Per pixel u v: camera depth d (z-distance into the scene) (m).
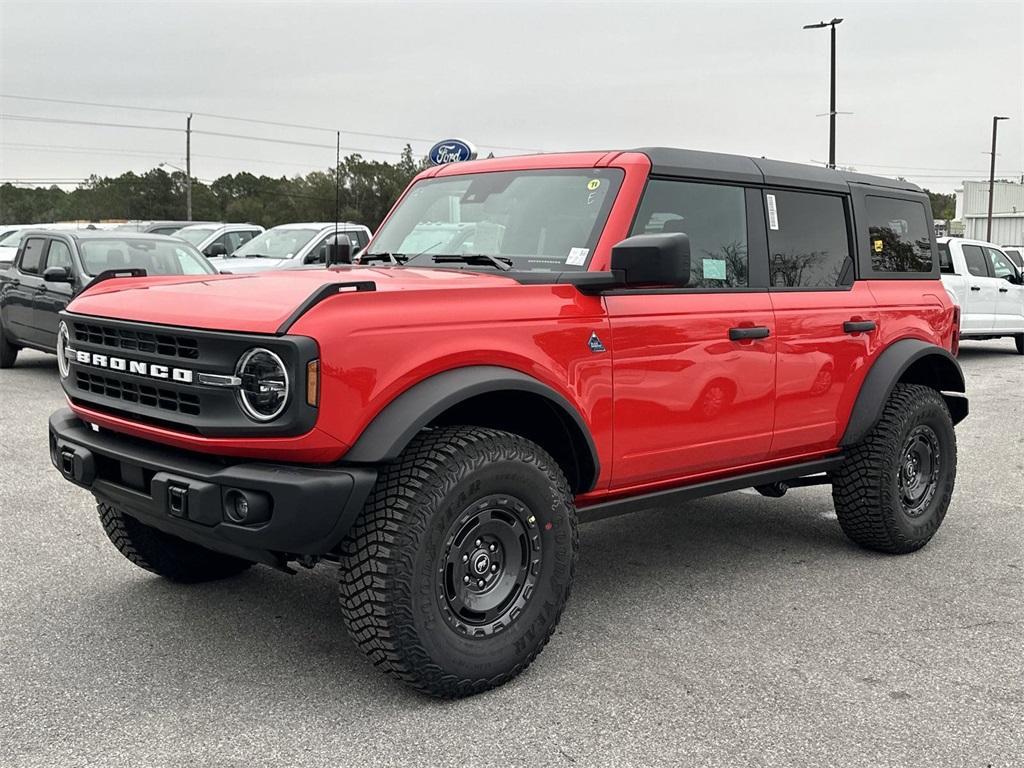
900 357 5.29
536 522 3.66
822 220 5.14
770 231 4.82
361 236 15.72
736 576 5.04
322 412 3.17
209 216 96.44
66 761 3.08
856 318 5.14
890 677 3.79
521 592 3.66
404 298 3.41
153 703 3.49
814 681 3.74
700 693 3.62
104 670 3.76
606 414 4.01
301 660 3.87
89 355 3.81
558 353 3.81
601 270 4.01
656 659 3.94
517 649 3.63
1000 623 4.38
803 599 4.69
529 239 4.30
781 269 4.86
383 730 3.31
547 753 3.17
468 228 4.57
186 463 3.40
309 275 4.02
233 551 3.52
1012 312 16.72
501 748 3.20
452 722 3.37
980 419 10.20
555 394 3.74
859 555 5.45
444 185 4.95
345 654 3.94
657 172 4.29
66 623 4.23
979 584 4.94
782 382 4.75
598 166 4.34
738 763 3.12
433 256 4.48
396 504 3.32
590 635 4.20
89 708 3.44
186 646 4.00
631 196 4.18
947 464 5.60
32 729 3.28
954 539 5.79
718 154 4.67
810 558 5.37
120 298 3.84
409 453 3.45
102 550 5.27
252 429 3.20
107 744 3.19
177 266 11.46
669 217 4.35
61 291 11.05
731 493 6.92
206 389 3.29
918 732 3.34
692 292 4.38
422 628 3.36
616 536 5.79
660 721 3.39
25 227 23.50
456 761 3.11
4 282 12.52
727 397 4.49
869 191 5.46
